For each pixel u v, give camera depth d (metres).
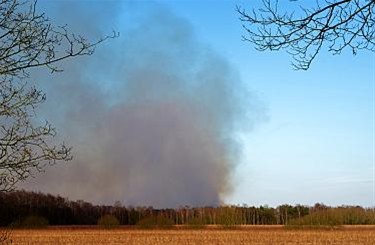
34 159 7.06
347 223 101.69
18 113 6.96
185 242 58.09
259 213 120.06
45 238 65.38
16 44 6.70
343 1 4.93
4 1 6.61
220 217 111.50
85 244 56.28
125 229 97.19
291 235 69.69
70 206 120.31
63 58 6.76
